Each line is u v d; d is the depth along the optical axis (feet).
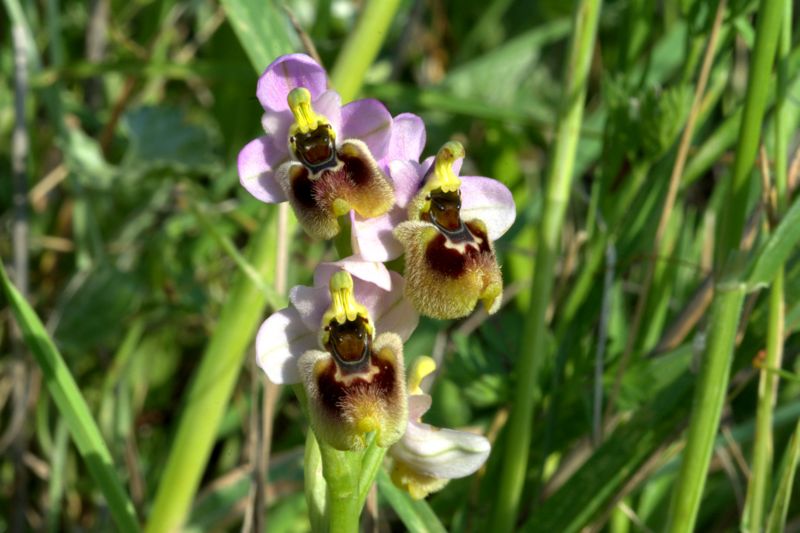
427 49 1.71
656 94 1.05
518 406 1.01
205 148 1.37
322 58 1.32
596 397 1.04
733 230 0.94
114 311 1.27
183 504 1.06
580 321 1.12
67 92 1.54
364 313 0.72
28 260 1.34
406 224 0.73
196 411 1.05
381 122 0.74
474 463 0.78
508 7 1.79
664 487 1.11
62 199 1.49
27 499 1.29
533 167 1.57
